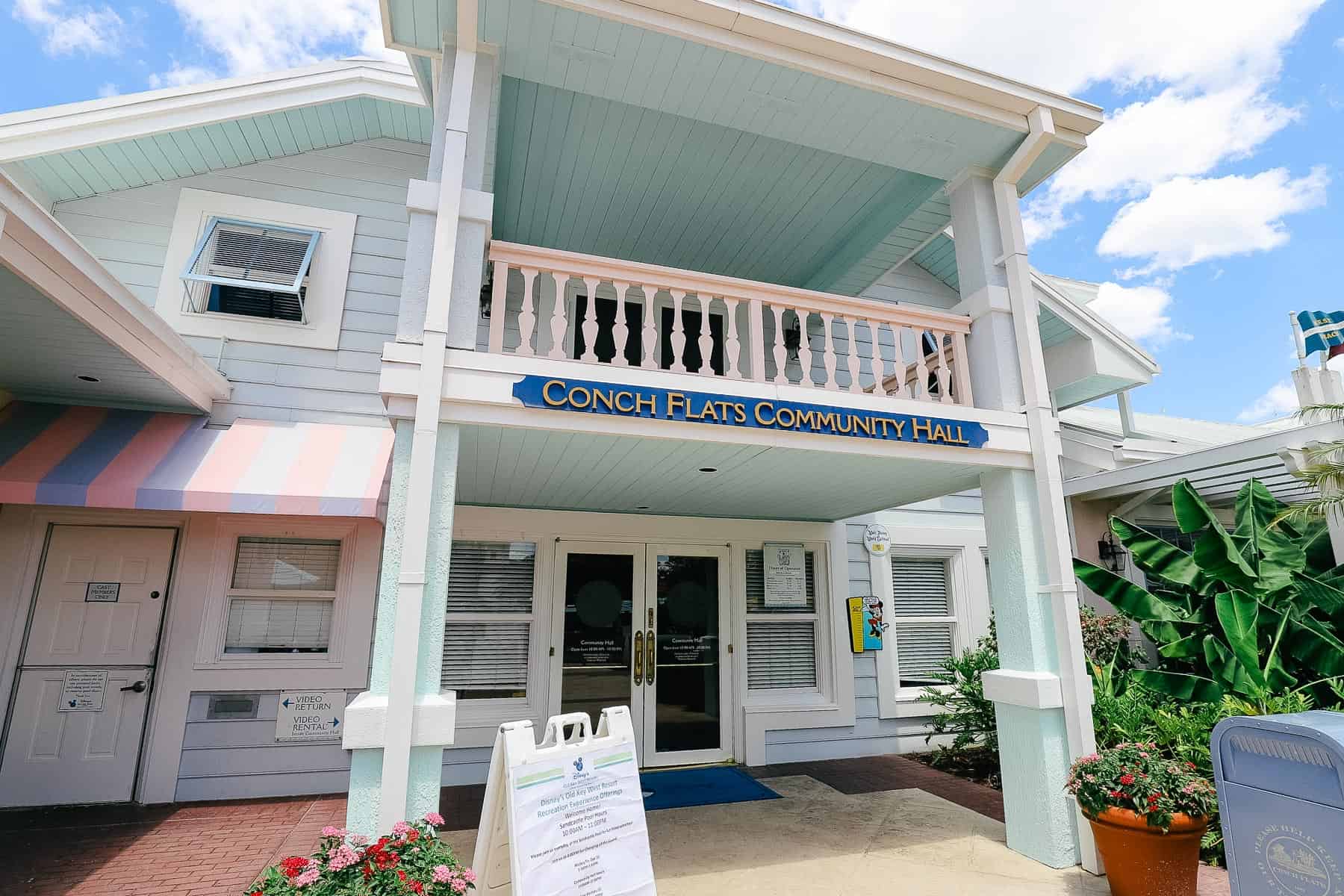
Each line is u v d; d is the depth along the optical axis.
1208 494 8.09
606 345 7.00
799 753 6.89
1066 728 4.24
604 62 4.20
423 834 2.77
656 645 6.73
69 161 5.70
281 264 6.28
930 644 7.80
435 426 3.40
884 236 6.40
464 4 3.76
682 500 6.12
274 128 6.25
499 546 6.57
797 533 7.32
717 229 6.64
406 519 3.27
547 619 6.45
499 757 2.78
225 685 5.48
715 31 4.02
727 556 7.13
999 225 5.05
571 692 6.44
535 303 6.73
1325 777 2.51
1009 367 4.80
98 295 3.89
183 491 4.79
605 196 6.18
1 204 3.01
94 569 5.48
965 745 6.68
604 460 4.51
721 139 5.46
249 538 5.84
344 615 5.80
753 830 4.81
